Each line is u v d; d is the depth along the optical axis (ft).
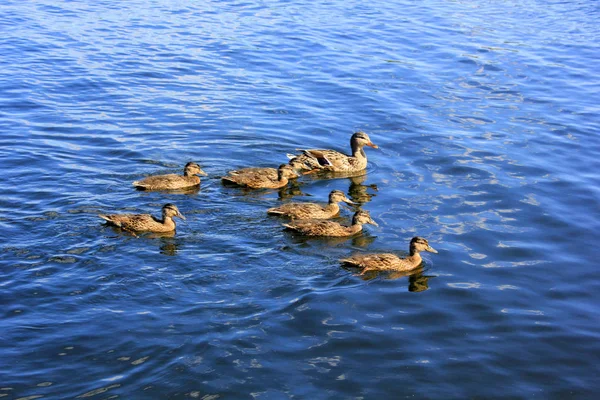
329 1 140.97
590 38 120.26
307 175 73.97
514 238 61.67
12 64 101.71
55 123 82.53
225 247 58.08
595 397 43.60
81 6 132.36
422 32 121.70
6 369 43.55
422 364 45.88
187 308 49.93
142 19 125.29
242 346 46.34
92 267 54.29
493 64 107.14
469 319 50.75
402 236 61.36
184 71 101.55
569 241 61.36
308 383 43.60
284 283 53.47
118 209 63.41
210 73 101.09
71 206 63.41
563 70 105.50
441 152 78.79
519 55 111.34
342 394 42.88
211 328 47.91
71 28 119.24
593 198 68.90
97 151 75.61
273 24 124.47
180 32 118.73
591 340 48.98
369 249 58.85
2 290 50.96
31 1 134.41
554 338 49.06
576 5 140.67
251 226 61.67
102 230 59.62
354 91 95.81
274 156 77.00
